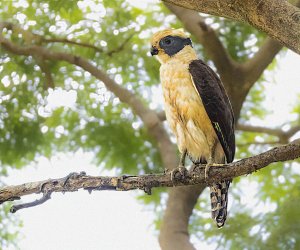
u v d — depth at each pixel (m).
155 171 16.08
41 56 14.76
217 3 7.12
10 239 14.54
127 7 15.77
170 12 15.98
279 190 15.92
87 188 7.73
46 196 7.73
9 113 15.50
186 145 9.65
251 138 17.47
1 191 7.77
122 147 15.99
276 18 6.84
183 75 9.42
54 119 16.03
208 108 9.32
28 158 15.87
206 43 14.12
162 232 13.84
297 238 13.66
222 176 7.74
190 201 14.12
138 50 15.62
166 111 9.68
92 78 15.62
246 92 14.32
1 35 14.38
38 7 14.73
